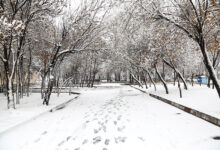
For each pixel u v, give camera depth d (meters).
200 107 7.79
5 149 4.51
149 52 14.41
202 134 4.87
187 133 5.06
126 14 8.09
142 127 5.88
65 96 17.25
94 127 6.15
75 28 11.31
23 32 9.36
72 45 11.74
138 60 18.83
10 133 5.52
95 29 12.07
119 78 64.44
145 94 18.16
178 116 7.18
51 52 12.91
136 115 7.82
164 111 8.38
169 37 8.82
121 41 14.26
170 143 4.49
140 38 15.20
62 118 7.64
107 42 12.48
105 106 11.02
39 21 10.61
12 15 8.81
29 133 5.59
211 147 4.05
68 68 20.97
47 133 5.59
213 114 6.26
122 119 7.17
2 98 16.00
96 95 19.12
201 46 7.22
